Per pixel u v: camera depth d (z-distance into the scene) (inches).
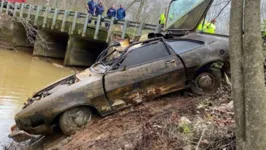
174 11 316.5
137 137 213.9
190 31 305.0
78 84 269.1
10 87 516.7
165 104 271.3
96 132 251.8
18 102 434.3
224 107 241.9
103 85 267.4
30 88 527.2
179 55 277.3
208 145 187.0
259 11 157.1
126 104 272.8
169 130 207.3
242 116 157.9
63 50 969.5
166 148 191.9
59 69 760.3
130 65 276.4
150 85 274.2
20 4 1005.2
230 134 190.9
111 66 275.6
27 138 296.0
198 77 277.9
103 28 736.3
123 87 269.4
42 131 269.4
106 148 216.8
